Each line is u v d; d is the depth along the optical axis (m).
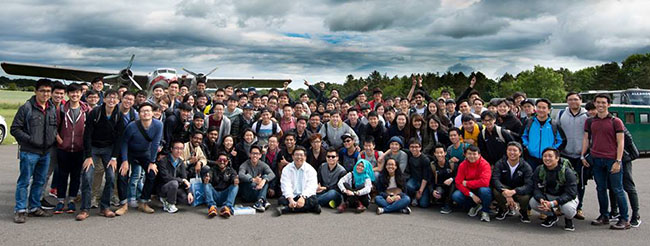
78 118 5.32
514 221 5.18
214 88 26.00
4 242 4.04
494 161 5.83
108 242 4.09
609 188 4.99
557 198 4.72
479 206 5.42
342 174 6.02
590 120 5.02
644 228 4.81
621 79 85.50
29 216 5.06
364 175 5.75
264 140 6.91
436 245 4.11
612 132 4.78
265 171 6.04
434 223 5.04
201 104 7.52
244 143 6.52
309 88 10.38
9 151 12.26
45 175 5.09
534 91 84.25
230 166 5.80
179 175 5.81
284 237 4.35
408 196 5.66
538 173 4.93
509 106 6.37
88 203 5.05
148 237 4.29
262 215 5.42
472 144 6.03
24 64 18.47
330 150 6.02
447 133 6.51
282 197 5.77
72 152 5.28
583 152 5.11
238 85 25.81
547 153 4.79
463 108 7.14
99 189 5.76
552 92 80.94
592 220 5.23
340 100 9.99
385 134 7.02
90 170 5.06
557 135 5.32
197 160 6.11
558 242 4.25
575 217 5.32
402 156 6.07
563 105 13.27
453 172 5.78
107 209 5.17
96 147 5.32
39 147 4.88
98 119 5.16
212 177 5.71
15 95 58.31
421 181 6.00
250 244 4.08
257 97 8.58
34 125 4.80
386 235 4.46
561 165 4.79
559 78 82.44
